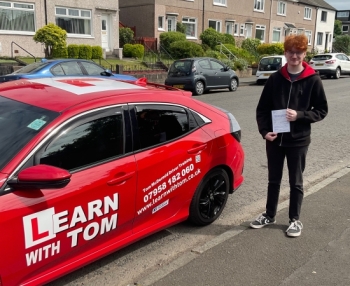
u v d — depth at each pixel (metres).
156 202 3.38
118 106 3.15
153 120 3.40
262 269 3.32
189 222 4.20
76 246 2.80
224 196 4.23
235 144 4.26
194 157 3.67
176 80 15.55
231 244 3.74
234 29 34.84
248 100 13.81
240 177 4.52
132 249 3.67
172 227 4.12
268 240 3.83
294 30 42.06
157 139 3.41
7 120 2.86
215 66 16.45
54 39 18.88
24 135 2.71
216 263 3.41
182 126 3.68
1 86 3.48
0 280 2.41
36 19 20.75
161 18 28.75
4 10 19.59
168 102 3.59
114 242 3.12
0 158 2.60
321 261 3.45
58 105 2.92
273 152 3.83
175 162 3.49
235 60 25.12
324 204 4.68
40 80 3.70
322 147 7.57
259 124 3.78
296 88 3.56
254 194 5.12
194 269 3.32
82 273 3.26
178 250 3.67
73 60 11.47
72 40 22.45
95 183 2.84
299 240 3.82
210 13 32.09
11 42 19.89
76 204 2.73
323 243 3.77
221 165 4.09
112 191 2.96
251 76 25.23
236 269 3.32
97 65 11.98
